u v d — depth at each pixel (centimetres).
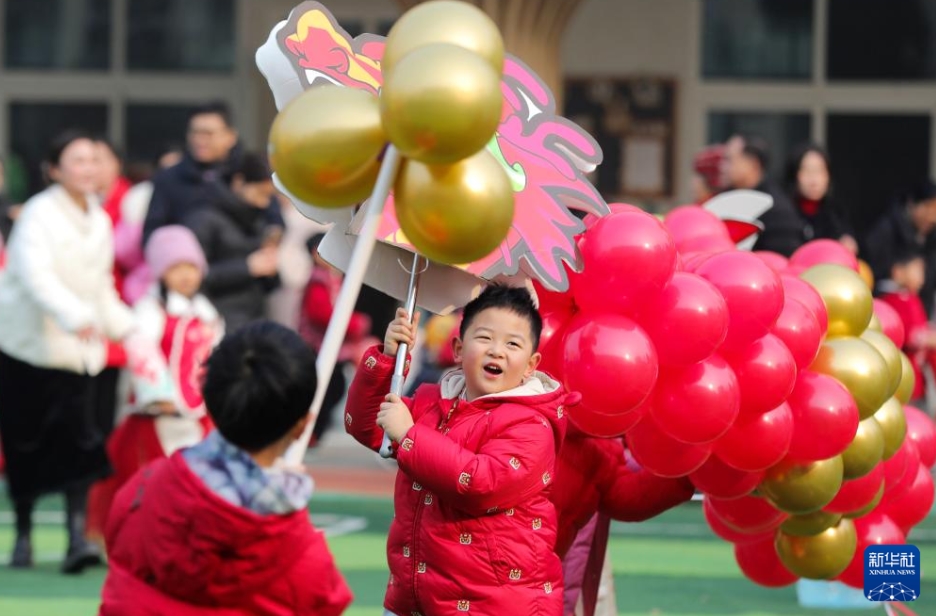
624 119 4428
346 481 3008
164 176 2533
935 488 1792
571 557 1437
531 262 1284
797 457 1412
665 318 1302
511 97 1369
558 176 1334
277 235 2559
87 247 2178
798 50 4500
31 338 2147
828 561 1553
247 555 1038
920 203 2900
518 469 1216
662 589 2056
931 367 2853
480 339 1255
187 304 2202
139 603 1051
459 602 1232
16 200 4581
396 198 1161
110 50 4603
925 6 4503
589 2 4409
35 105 4609
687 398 1315
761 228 1728
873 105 4509
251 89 4553
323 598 1069
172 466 1059
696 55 4450
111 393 2456
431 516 1241
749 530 1516
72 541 2147
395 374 1266
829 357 1459
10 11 4606
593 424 1323
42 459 2153
